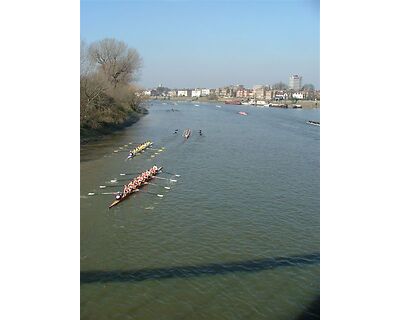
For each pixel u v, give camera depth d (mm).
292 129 57031
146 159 31609
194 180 25406
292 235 16734
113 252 14719
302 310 11430
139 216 18500
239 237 16391
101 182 24188
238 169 29031
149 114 74188
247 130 54188
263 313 11297
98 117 45094
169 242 15742
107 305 11422
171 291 12227
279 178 26516
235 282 12844
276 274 13430
